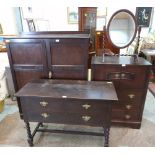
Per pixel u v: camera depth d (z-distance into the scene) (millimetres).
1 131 1915
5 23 3727
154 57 3164
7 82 2539
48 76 1895
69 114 1479
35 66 1866
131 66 1692
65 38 1689
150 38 3271
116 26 1837
